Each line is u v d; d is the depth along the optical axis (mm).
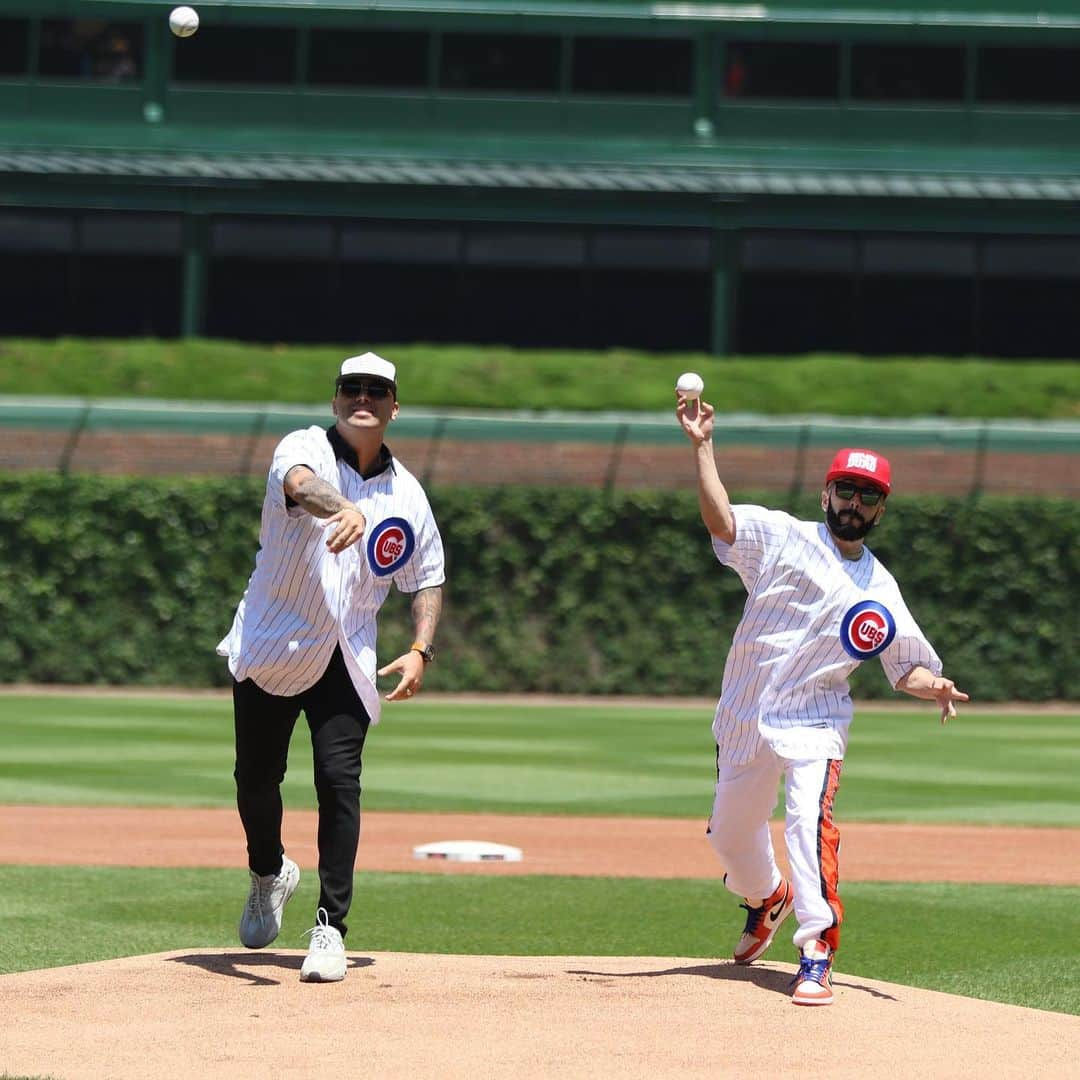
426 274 152125
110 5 151500
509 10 151625
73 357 139875
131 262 151875
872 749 78000
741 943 27609
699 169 149875
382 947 31141
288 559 25344
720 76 154250
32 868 40094
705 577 118688
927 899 37875
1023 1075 21047
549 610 118812
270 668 25578
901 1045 22453
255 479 119625
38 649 116188
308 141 153250
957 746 80188
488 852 43125
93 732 78812
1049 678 116125
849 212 149625
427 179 146875
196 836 46000
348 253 151875
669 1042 22250
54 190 148750
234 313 151500
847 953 31234
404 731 83938
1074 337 151250
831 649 25344
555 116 154375
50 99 153875
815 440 123000
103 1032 22453
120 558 116750
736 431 123312
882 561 117938
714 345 148375
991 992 27766
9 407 122438
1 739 75000
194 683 115938
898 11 151625
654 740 80312
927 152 152250
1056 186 147875
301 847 44625
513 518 119250
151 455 122625
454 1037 22391
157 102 153875
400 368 140875
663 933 32969
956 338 151375
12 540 116750
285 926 33156
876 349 151375
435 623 27297
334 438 26531
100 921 33000
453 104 154125
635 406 136500
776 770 26000
